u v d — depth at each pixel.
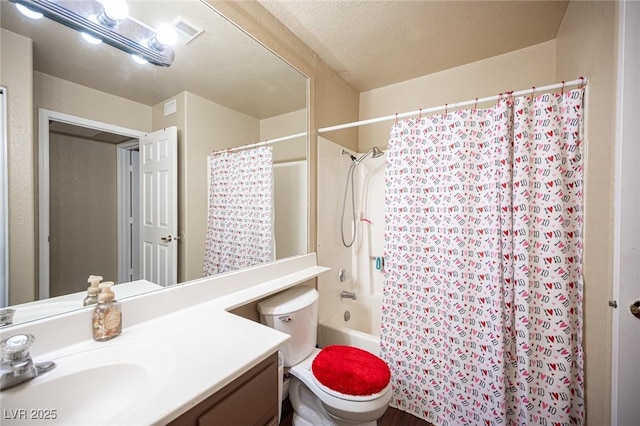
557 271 1.18
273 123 1.55
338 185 2.12
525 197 1.23
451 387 1.41
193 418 0.59
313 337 1.47
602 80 1.03
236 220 1.37
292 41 1.63
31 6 0.74
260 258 1.49
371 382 1.15
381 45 1.77
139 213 1.00
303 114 1.74
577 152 1.17
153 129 1.04
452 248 1.41
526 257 1.22
